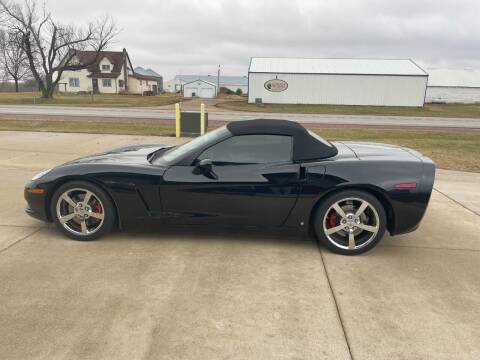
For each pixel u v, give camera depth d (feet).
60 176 12.16
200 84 247.29
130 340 7.66
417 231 14.06
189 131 40.04
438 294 9.64
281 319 8.44
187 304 8.95
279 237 13.10
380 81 128.16
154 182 11.96
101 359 7.12
